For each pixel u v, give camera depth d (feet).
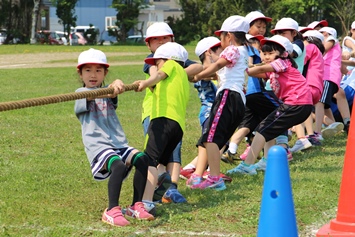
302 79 27.99
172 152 23.48
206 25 198.08
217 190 24.88
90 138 20.76
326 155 32.83
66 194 24.13
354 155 18.65
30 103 17.57
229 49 25.29
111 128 21.26
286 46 27.78
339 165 30.04
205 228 19.97
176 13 245.65
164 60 23.39
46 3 238.89
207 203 22.82
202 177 25.80
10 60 111.96
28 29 205.77
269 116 28.09
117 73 82.84
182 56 23.48
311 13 198.08
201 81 28.37
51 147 33.76
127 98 56.08
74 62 107.04
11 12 201.98
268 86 29.86
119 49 150.82
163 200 22.95
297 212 21.61
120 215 20.25
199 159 25.98
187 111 49.14
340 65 37.96
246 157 28.50
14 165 29.09
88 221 20.71
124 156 21.01
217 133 25.05
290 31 31.71
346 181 18.79
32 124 41.01
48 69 90.43
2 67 95.50
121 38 208.64
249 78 30.94
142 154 21.01
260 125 28.17
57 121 42.42
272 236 15.08
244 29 26.35
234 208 22.15
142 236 18.98
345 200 18.79
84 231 19.51
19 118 43.24
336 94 39.63
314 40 33.91
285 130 27.99
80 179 26.53
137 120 43.96
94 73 21.15
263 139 27.94
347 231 18.61
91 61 20.94
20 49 144.56
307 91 27.96
